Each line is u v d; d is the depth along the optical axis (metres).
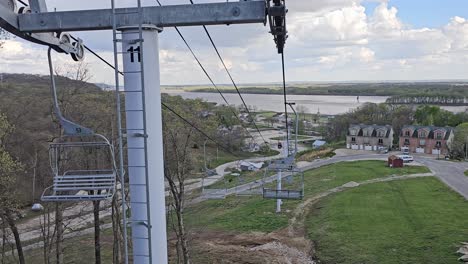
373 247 25.31
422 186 41.75
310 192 41.19
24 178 26.56
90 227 31.97
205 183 47.81
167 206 24.48
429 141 69.12
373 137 73.50
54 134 16.36
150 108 5.15
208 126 30.22
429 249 24.52
